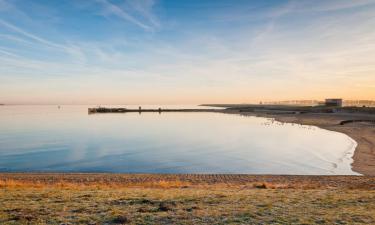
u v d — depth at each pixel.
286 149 57.59
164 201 14.95
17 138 77.12
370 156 47.00
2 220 11.52
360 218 12.02
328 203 14.70
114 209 13.34
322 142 66.88
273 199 15.57
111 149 58.41
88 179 29.41
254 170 39.00
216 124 128.00
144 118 178.88
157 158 48.56
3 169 39.94
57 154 52.91
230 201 15.04
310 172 37.06
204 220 11.72
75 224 11.26
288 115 178.38
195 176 31.56
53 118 176.50
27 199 15.52
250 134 86.75
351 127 97.94
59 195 16.66
